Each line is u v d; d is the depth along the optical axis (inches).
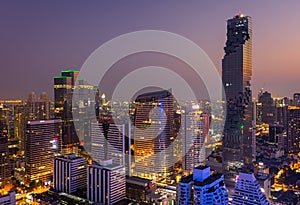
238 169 6978.4
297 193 5816.9
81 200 5285.4
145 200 5216.5
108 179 5103.3
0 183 6008.9
